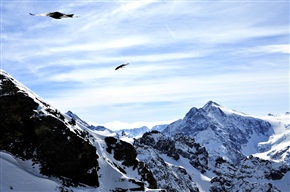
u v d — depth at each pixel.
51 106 91.00
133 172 109.38
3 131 75.00
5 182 64.00
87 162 83.06
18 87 82.12
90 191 79.88
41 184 68.94
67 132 81.38
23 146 75.56
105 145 109.62
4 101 77.12
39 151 76.12
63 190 71.12
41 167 74.31
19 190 63.78
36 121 78.19
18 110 77.75
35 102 81.88
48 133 78.38
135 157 114.38
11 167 68.88
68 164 78.69
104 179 89.69
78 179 80.25
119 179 92.69
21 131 76.50
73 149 80.31
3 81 81.62
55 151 77.62
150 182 113.06
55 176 75.88
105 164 95.88
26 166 72.75
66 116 95.44
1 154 71.44
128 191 89.44
